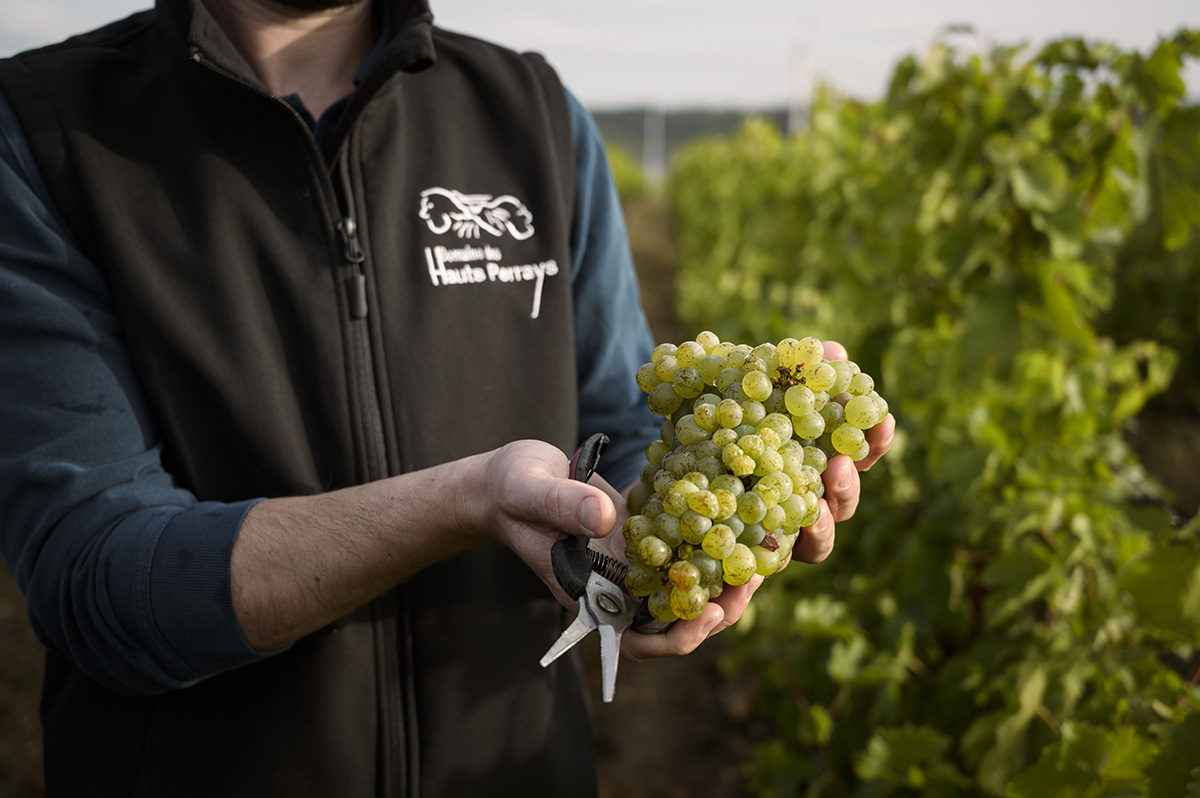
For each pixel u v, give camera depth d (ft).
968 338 8.56
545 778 4.69
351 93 4.52
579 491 2.95
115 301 3.83
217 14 4.44
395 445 4.27
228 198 4.03
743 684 12.97
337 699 4.08
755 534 3.25
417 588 4.30
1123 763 4.66
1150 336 20.12
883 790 7.85
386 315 4.28
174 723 4.04
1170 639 5.75
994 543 8.30
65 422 3.51
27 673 12.01
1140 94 7.43
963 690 7.99
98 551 3.41
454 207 4.59
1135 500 8.77
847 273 12.11
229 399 3.93
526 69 5.00
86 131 3.84
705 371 3.62
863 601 9.75
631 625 3.28
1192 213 7.48
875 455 3.72
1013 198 8.31
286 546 3.42
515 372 4.62
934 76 9.07
